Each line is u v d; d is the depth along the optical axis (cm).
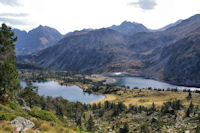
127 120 9281
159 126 6400
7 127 1366
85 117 10488
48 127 1664
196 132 4534
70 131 1850
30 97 5853
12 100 3023
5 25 3269
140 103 15988
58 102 12138
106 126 8506
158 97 18862
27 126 1551
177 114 7831
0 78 2864
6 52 3131
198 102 12938
